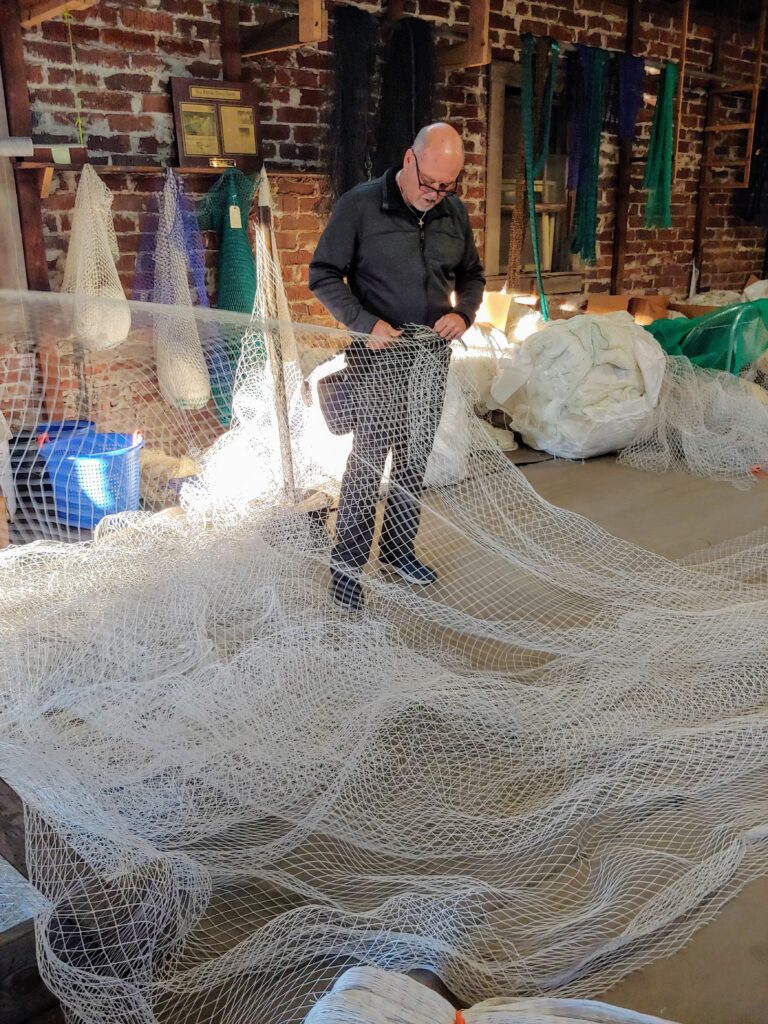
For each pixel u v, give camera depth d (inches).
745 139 270.7
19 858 58.9
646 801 76.4
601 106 209.3
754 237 282.5
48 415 137.1
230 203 159.5
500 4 197.6
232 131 161.9
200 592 103.3
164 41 153.7
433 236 106.0
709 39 248.1
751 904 65.9
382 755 81.3
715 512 150.7
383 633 97.3
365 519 112.6
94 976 52.6
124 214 155.3
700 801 76.6
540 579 119.9
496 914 64.2
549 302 227.3
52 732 77.8
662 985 58.7
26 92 139.9
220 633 99.5
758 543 134.1
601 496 158.6
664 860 68.7
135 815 69.2
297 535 115.8
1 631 95.1
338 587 108.0
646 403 176.1
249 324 118.3
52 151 135.9
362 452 110.9
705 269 270.5
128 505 130.6
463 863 70.4
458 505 128.6
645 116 239.3
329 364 124.2
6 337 121.6
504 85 202.5
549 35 209.3
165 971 58.9
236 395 136.6
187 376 146.3
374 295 106.2
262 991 57.9
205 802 72.6
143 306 111.0
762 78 261.9
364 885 67.4
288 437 124.3
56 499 127.5
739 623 101.3
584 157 210.4
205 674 88.0
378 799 76.4
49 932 53.1
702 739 81.3
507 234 217.0
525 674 96.9
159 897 57.4
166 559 108.7
